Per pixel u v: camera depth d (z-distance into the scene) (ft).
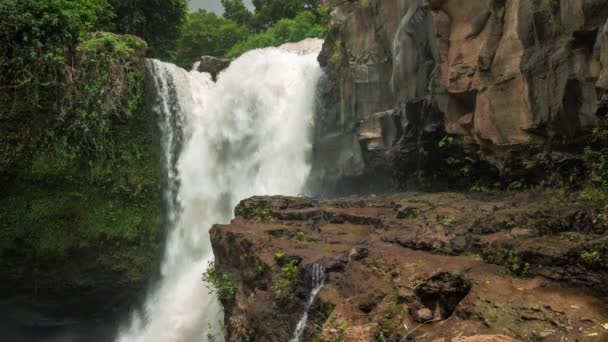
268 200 42.65
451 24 38.96
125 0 78.07
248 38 116.88
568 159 30.35
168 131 63.72
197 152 66.13
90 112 56.44
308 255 29.53
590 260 18.67
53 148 53.98
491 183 38.73
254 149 67.46
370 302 22.89
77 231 55.98
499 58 33.94
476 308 19.20
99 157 57.16
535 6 30.78
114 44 58.75
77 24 56.80
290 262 29.30
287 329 27.27
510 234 24.63
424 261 23.75
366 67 54.54
